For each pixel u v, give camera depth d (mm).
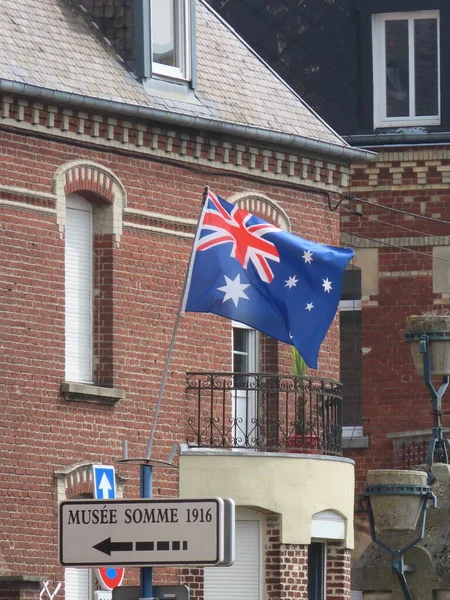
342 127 69938
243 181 58250
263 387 57906
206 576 56531
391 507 55469
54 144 53031
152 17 56688
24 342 51969
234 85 59562
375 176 68812
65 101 52719
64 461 52781
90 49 55469
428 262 68438
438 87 69438
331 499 57812
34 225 52406
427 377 59562
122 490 54281
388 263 68688
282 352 59344
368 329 68625
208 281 50844
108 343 54469
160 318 55812
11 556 51188
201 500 30484
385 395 68312
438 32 69625
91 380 54469
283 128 59594
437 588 56438
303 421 58094
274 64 70938
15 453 51469
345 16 70562
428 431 67188
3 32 52938
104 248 54625
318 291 52031
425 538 57281
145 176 55531
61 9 55906
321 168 60562
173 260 56219
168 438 55688
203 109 57375
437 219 68375
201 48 59688
